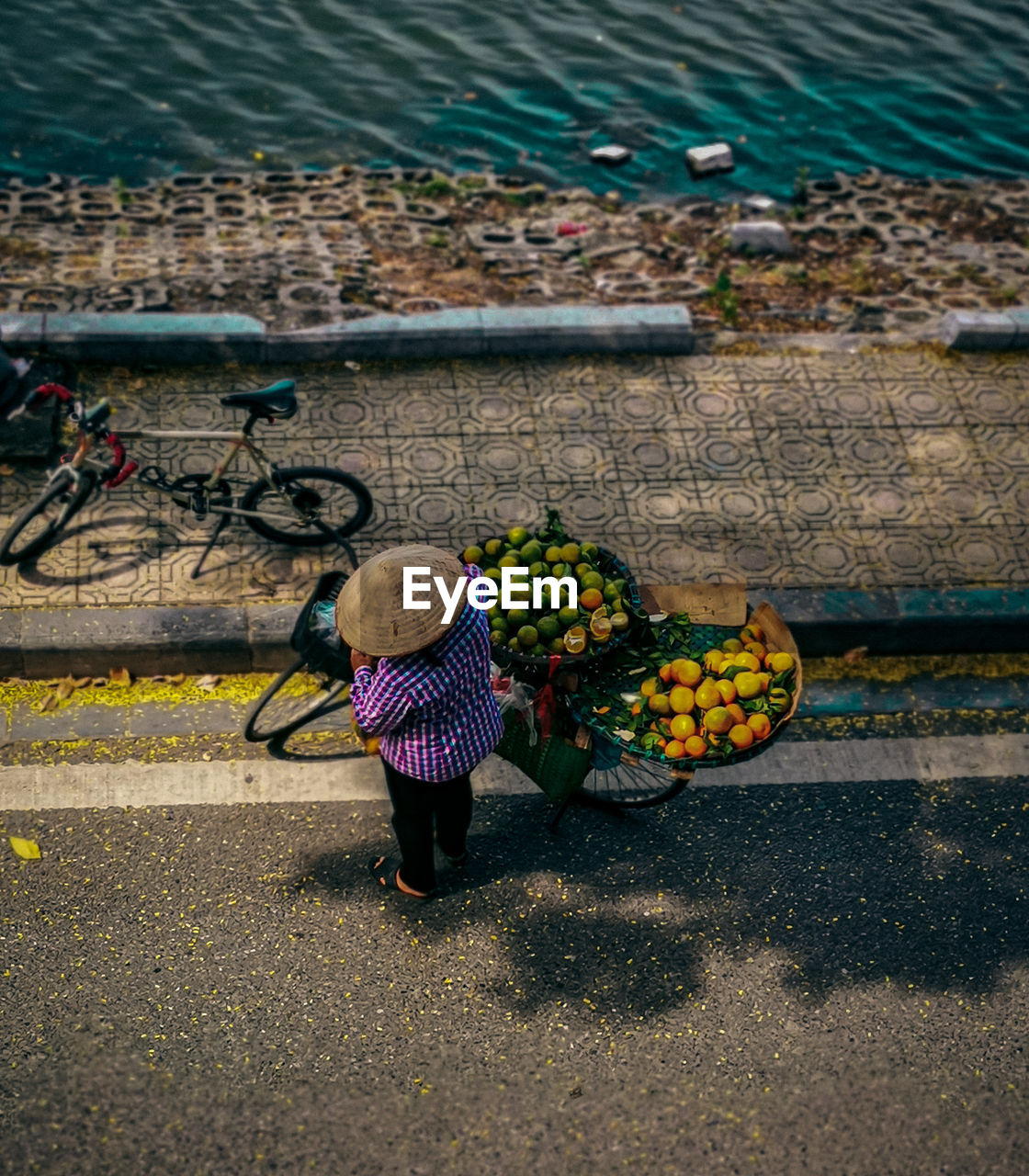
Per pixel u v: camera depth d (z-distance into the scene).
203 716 5.28
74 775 4.97
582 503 6.17
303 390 6.61
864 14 13.70
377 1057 4.17
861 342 7.29
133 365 6.61
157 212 8.98
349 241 8.60
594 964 4.50
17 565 5.57
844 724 5.48
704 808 5.08
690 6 13.60
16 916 4.48
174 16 12.56
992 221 9.85
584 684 4.57
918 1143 4.05
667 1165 3.94
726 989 4.45
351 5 13.09
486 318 6.93
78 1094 4.00
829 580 5.87
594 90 11.91
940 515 6.25
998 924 4.73
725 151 10.65
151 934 4.47
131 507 5.91
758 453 6.52
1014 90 12.33
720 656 4.52
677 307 7.12
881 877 4.86
